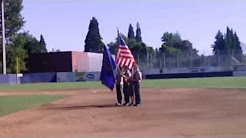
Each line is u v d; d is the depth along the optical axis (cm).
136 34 15162
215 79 5225
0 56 8900
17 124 1557
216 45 13875
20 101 2583
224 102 2122
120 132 1304
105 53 2280
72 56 7925
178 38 12938
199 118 1559
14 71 8675
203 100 2286
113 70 2267
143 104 2166
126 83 2138
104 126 1448
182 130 1294
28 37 9900
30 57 8431
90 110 1950
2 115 1841
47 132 1355
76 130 1380
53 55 8088
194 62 6762
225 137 1146
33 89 4153
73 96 2964
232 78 5434
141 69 6756
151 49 10356
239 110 1755
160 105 2086
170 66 6888
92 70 8475
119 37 2280
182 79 5747
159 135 1213
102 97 2748
